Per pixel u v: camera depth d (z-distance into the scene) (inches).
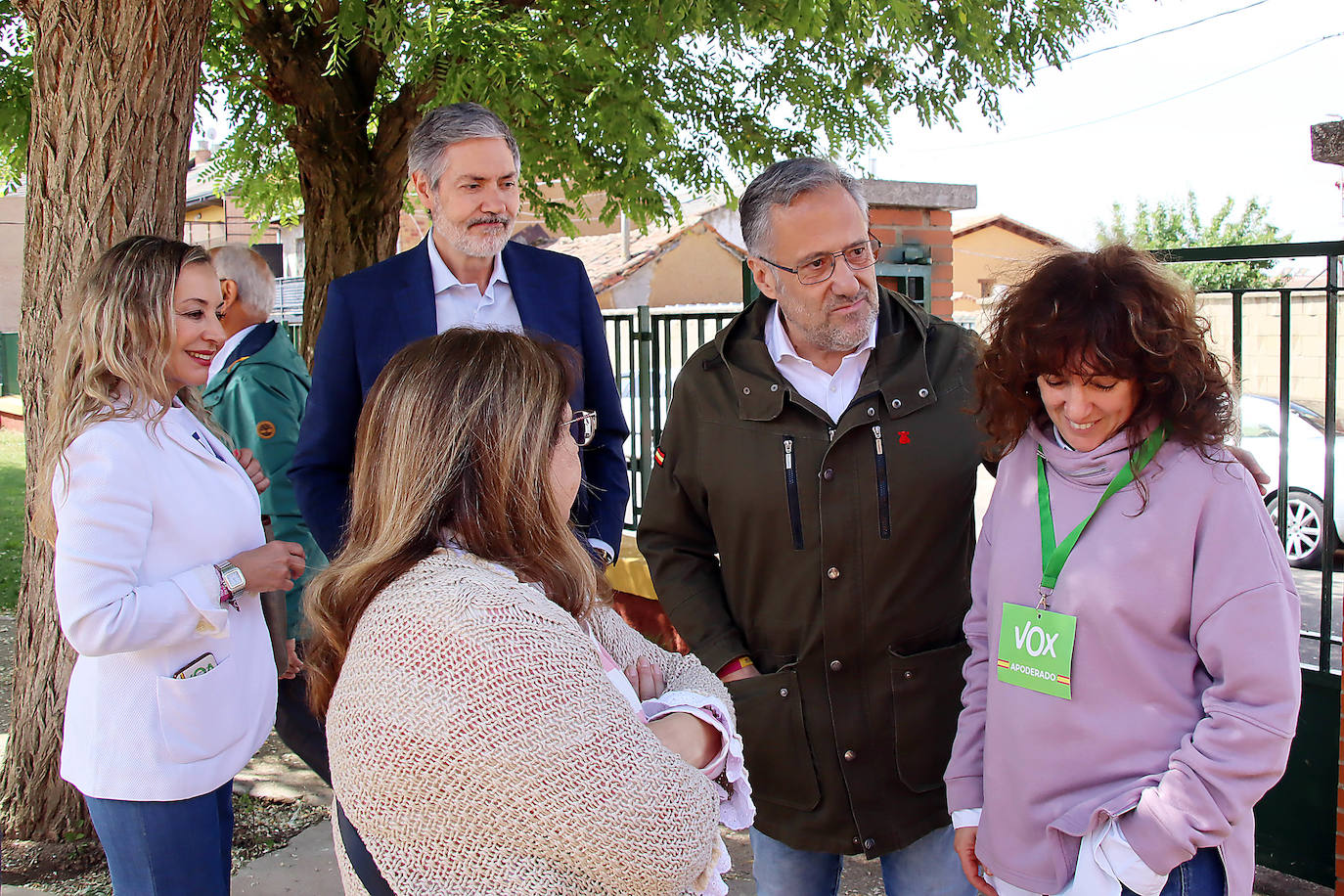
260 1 228.5
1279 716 52.8
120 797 72.9
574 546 47.5
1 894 111.4
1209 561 55.2
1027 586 61.4
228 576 76.0
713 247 903.1
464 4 191.6
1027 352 58.3
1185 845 53.1
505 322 95.0
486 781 38.9
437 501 44.3
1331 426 104.2
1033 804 59.9
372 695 40.5
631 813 39.5
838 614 75.9
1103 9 238.8
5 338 761.6
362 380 90.2
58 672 119.6
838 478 75.4
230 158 308.5
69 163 113.3
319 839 125.3
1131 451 57.7
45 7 112.7
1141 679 56.7
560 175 264.2
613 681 48.3
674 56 219.0
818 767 77.4
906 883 80.5
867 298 75.5
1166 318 56.1
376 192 248.8
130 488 72.1
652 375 180.7
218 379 113.0
